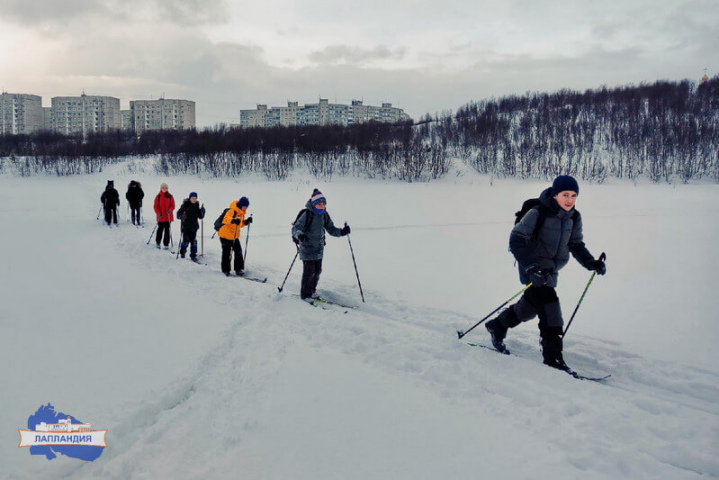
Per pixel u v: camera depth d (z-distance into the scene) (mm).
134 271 8414
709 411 3494
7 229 14148
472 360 4246
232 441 3051
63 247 10984
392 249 11453
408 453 2953
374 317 5789
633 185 32750
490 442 3080
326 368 4238
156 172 39969
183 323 5418
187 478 2654
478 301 6754
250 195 25859
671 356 4641
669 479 2678
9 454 2791
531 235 4219
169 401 3570
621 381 4043
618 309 6492
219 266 9336
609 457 2873
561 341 4207
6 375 3906
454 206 21516
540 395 3656
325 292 6844
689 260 10164
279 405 3541
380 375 4102
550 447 3012
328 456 2908
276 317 5699
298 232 6164
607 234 13961
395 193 27188
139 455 2846
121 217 17922
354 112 115062
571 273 9000
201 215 9953
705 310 6355
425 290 7410
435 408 3533
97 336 4934
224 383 3906
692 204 22312
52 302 6234
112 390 3650
